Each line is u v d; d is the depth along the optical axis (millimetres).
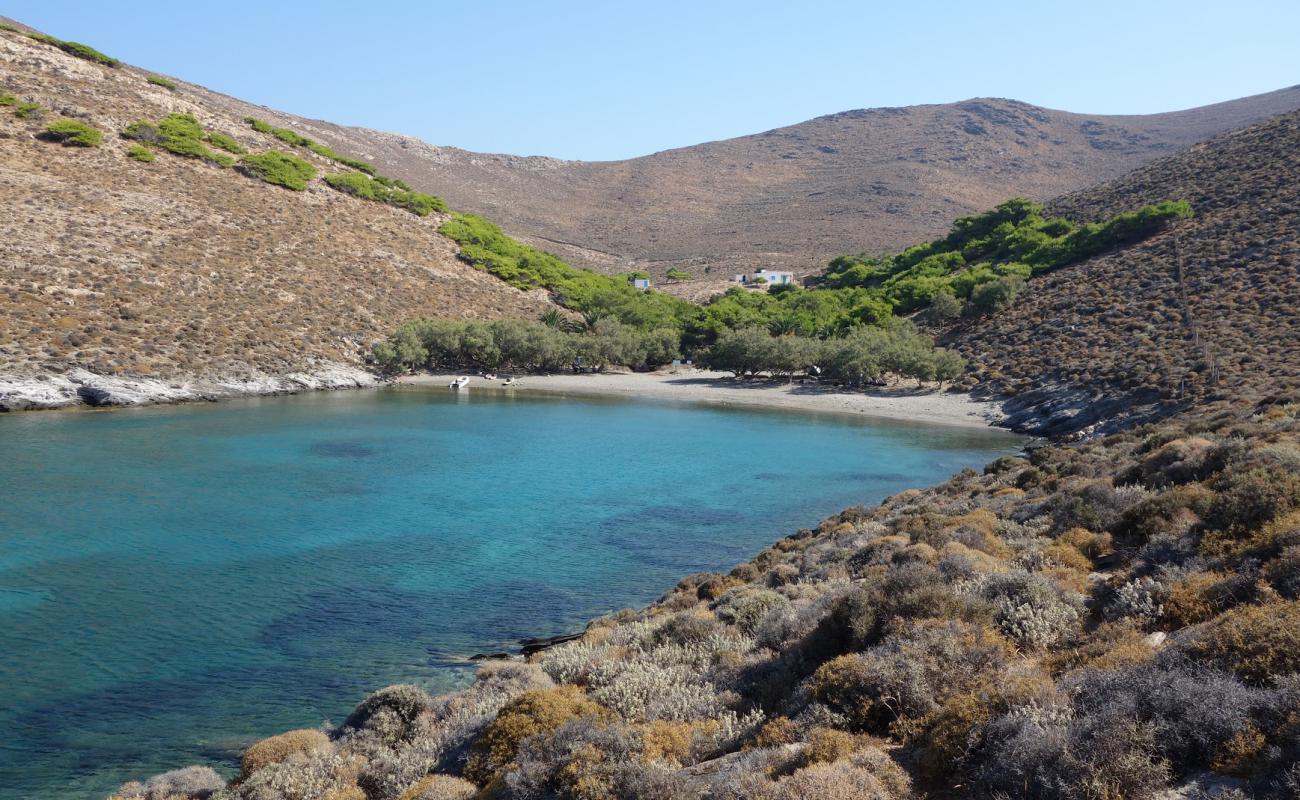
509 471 54969
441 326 115750
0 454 52844
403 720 16234
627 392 108000
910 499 38562
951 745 8992
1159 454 23797
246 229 120188
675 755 11242
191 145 132125
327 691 21469
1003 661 11188
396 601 28859
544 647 24391
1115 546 17719
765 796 8344
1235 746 7551
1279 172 107812
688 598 25281
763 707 12695
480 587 30641
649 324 142500
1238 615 9742
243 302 102625
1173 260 97062
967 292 120375
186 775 15914
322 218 136125
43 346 76750
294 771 13656
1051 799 7562
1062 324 95312
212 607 27797
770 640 16125
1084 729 8031
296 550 35000
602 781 9984
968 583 14719
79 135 117375
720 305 139375
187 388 82562
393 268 132375
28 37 142750
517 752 12062
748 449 66125
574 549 36344
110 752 18141
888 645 12016
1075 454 37844
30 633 25031
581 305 147750
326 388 97062
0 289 81688
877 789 8250
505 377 119000
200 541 35875
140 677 22156
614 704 13906
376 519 40906
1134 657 9938
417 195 168000
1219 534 14602
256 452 57938
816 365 113125
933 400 92438
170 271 100250
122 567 31875
